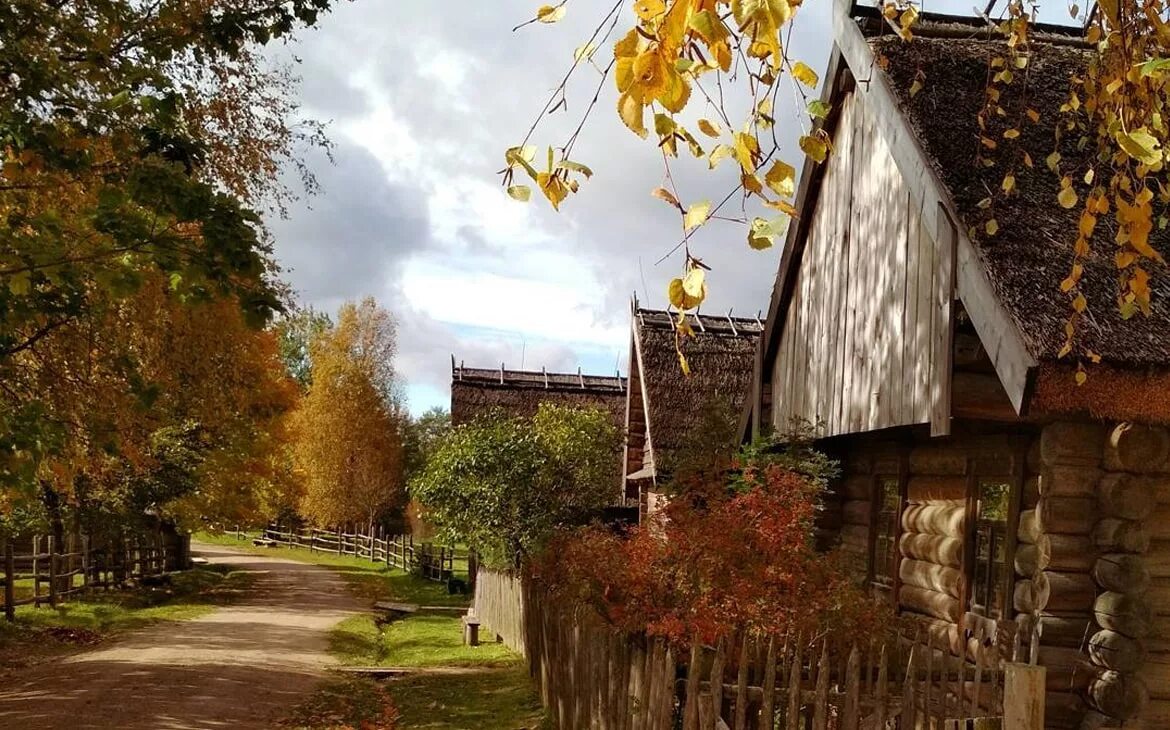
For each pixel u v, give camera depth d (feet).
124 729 30.42
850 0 29.66
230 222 22.75
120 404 34.88
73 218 27.30
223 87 41.22
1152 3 12.26
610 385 84.58
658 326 59.82
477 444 57.16
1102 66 14.12
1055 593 20.89
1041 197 23.13
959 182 23.27
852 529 36.35
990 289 20.59
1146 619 20.15
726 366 57.62
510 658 47.96
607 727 23.54
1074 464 20.99
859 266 29.40
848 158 30.63
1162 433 20.31
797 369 34.37
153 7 30.30
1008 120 25.48
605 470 59.72
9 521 58.29
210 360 45.80
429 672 44.96
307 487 151.12
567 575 33.27
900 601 32.32
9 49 23.62
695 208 8.34
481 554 62.03
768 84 8.80
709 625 21.59
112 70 26.61
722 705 19.45
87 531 73.67
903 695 17.92
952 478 29.45
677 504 25.75
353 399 152.05
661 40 7.26
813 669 21.16
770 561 23.38
